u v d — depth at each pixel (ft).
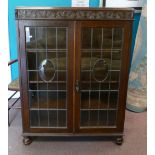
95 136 6.52
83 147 6.25
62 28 5.36
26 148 6.15
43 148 6.17
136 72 7.97
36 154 5.90
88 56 5.63
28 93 5.87
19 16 5.16
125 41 5.49
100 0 7.92
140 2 8.06
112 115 6.22
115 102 6.10
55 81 5.83
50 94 5.97
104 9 5.17
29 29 5.36
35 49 5.56
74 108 5.99
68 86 5.79
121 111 6.12
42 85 5.88
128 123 7.51
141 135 6.84
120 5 8.07
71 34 5.35
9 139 6.52
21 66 5.61
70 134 6.20
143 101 8.15
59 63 5.68
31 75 5.78
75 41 5.40
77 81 5.74
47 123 6.20
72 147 6.24
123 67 5.71
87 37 5.44
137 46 7.85
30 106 6.02
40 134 6.18
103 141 6.54
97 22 5.27
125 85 5.88
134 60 8.02
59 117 6.16
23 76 5.69
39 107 6.06
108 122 6.27
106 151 6.08
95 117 6.21
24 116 6.06
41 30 5.40
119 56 5.66
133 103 8.23
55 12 5.15
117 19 5.26
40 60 5.67
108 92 6.00
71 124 6.13
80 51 5.49
